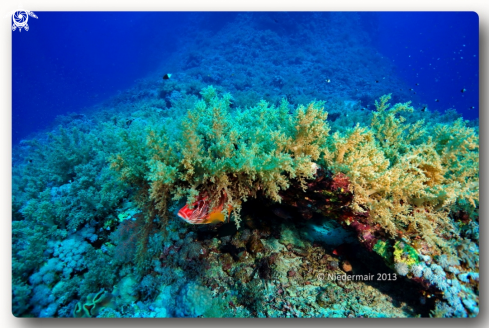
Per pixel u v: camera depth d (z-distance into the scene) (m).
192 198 2.04
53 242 3.34
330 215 2.78
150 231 2.92
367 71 20.78
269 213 3.25
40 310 2.83
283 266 2.97
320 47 22.06
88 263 3.14
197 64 20.09
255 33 22.22
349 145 2.53
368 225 2.65
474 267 2.44
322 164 2.60
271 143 2.50
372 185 2.58
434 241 2.49
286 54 20.25
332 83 16.48
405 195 2.64
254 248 3.04
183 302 2.82
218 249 3.11
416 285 2.47
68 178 4.64
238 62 19.41
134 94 15.88
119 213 3.70
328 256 3.07
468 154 2.89
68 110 25.67
